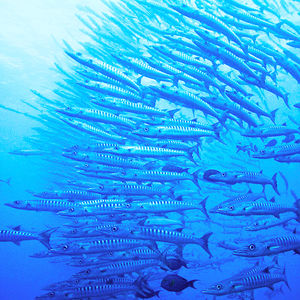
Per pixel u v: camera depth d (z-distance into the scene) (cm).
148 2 849
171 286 632
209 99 765
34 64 2452
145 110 768
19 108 2788
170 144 752
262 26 808
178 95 738
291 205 636
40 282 2744
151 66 773
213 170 718
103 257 750
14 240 749
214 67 764
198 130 734
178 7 710
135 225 674
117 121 781
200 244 657
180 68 777
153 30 873
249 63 802
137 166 780
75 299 746
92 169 833
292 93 1758
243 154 1493
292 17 1330
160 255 666
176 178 747
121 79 756
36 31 2231
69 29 2197
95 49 1041
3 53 2392
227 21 812
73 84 1109
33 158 2706
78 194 869
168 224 694
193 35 787
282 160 755
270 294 1248
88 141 1298
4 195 3200
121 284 741
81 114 768
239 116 778
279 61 808
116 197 802
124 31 1013
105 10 2003
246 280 588
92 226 822
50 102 1235
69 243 747
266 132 793
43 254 963
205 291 582
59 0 2030
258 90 1075
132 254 747
